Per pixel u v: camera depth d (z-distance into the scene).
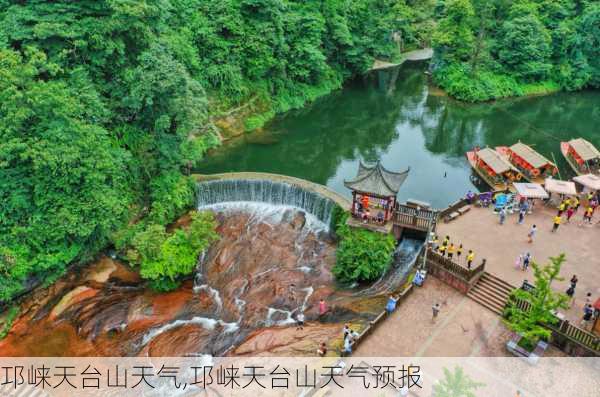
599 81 102.19
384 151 67.69
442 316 33.75
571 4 101.75
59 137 34.59
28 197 35.34
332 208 47.25
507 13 99.69
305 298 38.22
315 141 69.88
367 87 98.56
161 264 38.94
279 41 74.25
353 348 30.55
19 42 39.00
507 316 33.03
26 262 35.28
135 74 41.81
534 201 48.22
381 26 100.31
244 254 43.59
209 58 66.94
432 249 38.06
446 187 57.03
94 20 40.47
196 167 59.03
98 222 37.88
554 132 76.31
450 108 87.50
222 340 34.72
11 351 33.44
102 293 38.62
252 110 73.31
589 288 35.09
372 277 39.59
